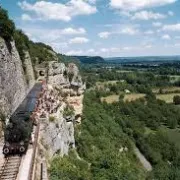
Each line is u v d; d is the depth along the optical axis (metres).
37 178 35.78
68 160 54.00
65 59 161.00
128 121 136.75
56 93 83.88
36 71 104.81
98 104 144.75
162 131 138.00
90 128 92.56
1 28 59.88
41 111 52.34
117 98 189.25
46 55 116.56
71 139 65.56
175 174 92.25
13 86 59.81
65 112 67.25
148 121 151.38
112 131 108.94
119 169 64.88
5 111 49.81
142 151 111.62
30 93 68.44
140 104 175.75
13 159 38.53
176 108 179.88
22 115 45.28
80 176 48.75
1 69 52.00
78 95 101.69
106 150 80.88
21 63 78.44
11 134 40.22
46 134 47.81
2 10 63.00
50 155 46.38
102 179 58.78
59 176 42.47
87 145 77.25
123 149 100.69
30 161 37.94
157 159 105.56
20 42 84.62
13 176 34.62
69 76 112.31
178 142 133.38
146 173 91.00
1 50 53.78
